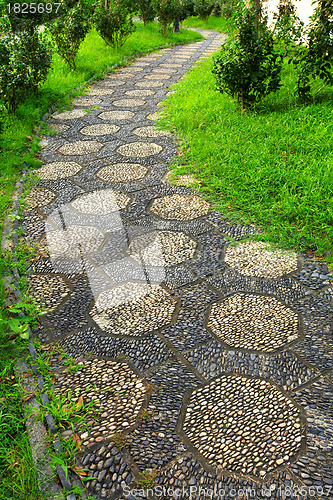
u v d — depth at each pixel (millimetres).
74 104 7012
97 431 1755
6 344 2191
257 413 1810
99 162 4621
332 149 4113
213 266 2854
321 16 5121
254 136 4695
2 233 3264
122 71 9828
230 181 3900
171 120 5797
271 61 5387
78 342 2254
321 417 1772
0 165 4328
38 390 1944
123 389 1961
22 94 5777
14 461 1622
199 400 1889
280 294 2561
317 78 6145
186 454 1646
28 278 2771
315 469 1564
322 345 2158
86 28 8359
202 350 2168
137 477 1566
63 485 1542
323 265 2811
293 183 3627
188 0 18156
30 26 7785
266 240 3094
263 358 2096
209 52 12812
